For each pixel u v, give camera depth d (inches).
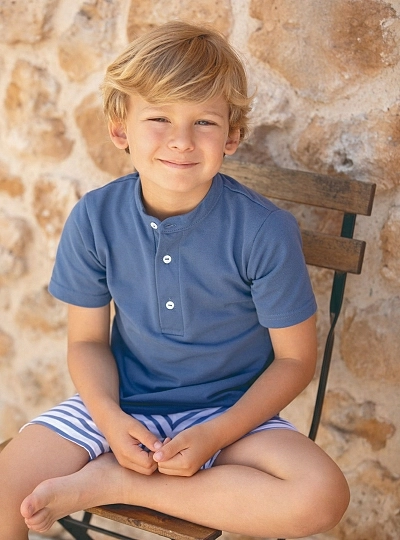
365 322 66.1
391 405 66.7
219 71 52.9
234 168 63.8
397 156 62.1
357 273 60.1
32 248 75.6
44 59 71.3
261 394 55.5
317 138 64.3
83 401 58.2
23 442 54.4
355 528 69.7
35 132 72.9
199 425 52.8
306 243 61.6
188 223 56.2
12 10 70.5
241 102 55.3
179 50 52.6
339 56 62.4
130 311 59.0
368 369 66.7
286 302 56.2
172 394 58.2
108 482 51.7
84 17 69.1
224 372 59.0
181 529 48.9
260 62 64.9
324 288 67.4
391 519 68.5
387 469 67.9
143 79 52.3
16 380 79.3
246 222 56.6
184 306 57.3
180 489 50.6
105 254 59.0
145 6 67.1
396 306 64.9
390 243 63.9
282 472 50.2
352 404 68.1
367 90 62.3
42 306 76.6
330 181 60.6
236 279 56.9
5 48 72.1
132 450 52.1
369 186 59.3
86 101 70.8
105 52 69.3
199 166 53.7
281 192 62.4
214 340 58.4
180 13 66.2
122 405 59.2
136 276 58.6
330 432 69.2
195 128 53.3
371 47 61.3
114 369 60.5
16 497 51.3
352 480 69.2
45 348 77.7
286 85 64.5
